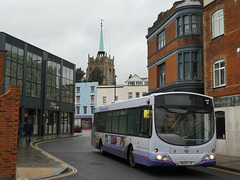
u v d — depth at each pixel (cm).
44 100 3509
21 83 3070
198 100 1066
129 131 1243
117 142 1386
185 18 2280
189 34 2228
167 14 2517
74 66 4469
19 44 3038
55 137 3253
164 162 988
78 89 7488
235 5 1706
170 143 1001
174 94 1052
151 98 1048
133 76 8094
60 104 3966
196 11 2239
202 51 2195
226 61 1759
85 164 1269
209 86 1914
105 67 12525
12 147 827
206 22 1978
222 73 1820
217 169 1210
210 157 1026
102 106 1711
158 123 1018
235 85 1672
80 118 7406
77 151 1855
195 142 1021
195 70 2211
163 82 2630
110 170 1113
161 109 1030
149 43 2964
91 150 1942
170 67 2408
